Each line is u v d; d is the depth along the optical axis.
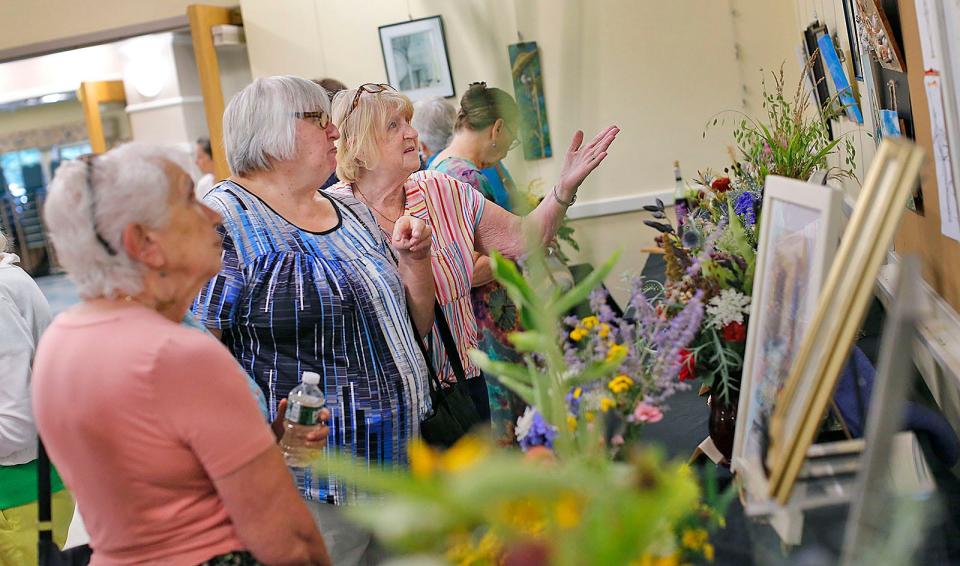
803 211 1.62
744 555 1.49
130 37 7.03
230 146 2.43
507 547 1.06
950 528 1.50
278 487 1.65
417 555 0.88
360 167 2.97
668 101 6.10
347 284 2.37
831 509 1.41
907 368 1.00
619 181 6.20
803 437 1.32
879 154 1.35
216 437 1.59
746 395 1.78
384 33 6.43
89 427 1.59
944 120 2.02
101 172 1.61
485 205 3.15
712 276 2.13
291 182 2.42
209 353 1.61
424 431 2.49
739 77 6.02
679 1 5.99
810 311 1.52
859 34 3.13
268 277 2.32
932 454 1.83
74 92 8.02
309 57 6.55
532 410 1.60
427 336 2.77
